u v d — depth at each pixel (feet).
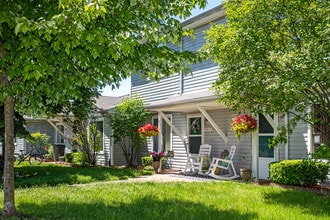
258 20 22.18
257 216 19.11
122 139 56.03
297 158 32.19
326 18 19.12
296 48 20.47
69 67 16.22
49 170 49.47
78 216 19.39
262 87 22.63
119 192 27.78
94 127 59.77
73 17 12.77
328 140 23.43
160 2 17.29
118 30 15.71
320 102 22.27
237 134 33.37
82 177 39.17
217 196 25.55
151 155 47.01
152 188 29.76
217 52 22.77
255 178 33.65
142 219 18.97
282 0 21.63
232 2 23.43
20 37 14.32
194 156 45.60
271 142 24.50
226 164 38.01
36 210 20.81
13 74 15.40
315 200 23.49
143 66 18.61
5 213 18.34
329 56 18.72
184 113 47.98
